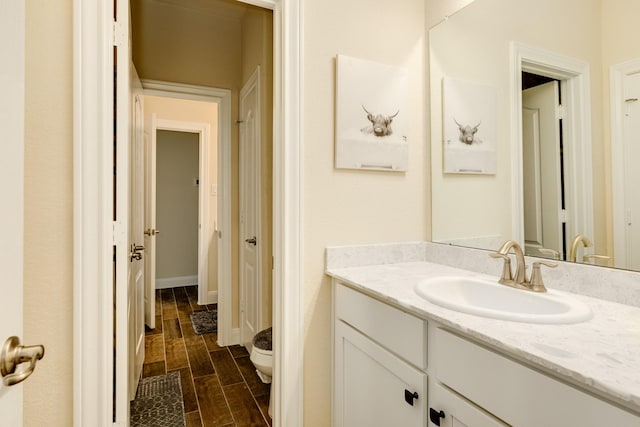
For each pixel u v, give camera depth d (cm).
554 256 122
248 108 251
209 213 381
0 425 49
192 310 355
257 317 228
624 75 104
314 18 147
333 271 145
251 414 179
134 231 179
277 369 144
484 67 148
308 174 145
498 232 142
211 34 266
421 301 102
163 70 251
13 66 53
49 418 104
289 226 142
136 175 189
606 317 90
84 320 106
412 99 170
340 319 140
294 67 142
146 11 244
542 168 127
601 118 110
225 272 271
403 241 168
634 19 102
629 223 103
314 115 147
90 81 107
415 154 171
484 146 147
